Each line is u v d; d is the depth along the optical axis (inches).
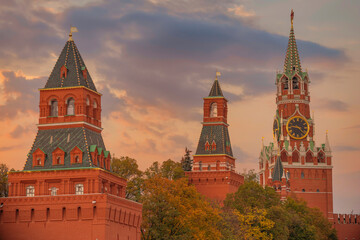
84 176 5398.6
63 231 5290.4
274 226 7317.9
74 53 5880.9
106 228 5251.0
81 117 5644.7
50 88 5723.4
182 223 5925.2
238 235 6742.1
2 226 5393.7
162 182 6235.2
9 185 5506.9
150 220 5876.0
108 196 5280.5
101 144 5802.2
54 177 5442.9
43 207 5349.4
